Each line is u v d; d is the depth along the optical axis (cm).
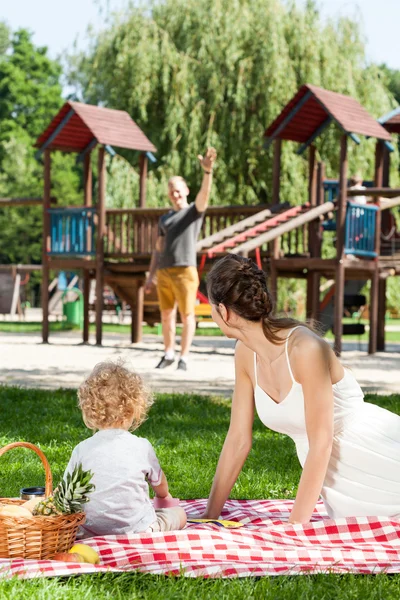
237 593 329
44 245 1830
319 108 1605
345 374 413
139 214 1755
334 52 2362
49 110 5572
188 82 2336
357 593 335
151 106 2398
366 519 394
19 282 2950
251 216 1639
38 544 352
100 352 1579
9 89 5416
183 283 1202
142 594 330
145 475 396
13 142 4659
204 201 1180
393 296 2559
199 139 2334
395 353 1719
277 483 561
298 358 396
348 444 412
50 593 321
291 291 2502
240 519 438
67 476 359
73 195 4559
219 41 2323
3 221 4541
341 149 1498
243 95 2275
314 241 1605
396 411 833
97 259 1766
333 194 1828
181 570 346
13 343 1809
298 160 2336
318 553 370
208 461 629
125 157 2502
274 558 367
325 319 1847
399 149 2658
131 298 1850
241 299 399
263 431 750
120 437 386
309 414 396
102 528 377
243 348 425
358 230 1555
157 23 2423
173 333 1261
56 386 1044
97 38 2462
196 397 909
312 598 329
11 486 543
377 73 2478
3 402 871
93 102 2480
